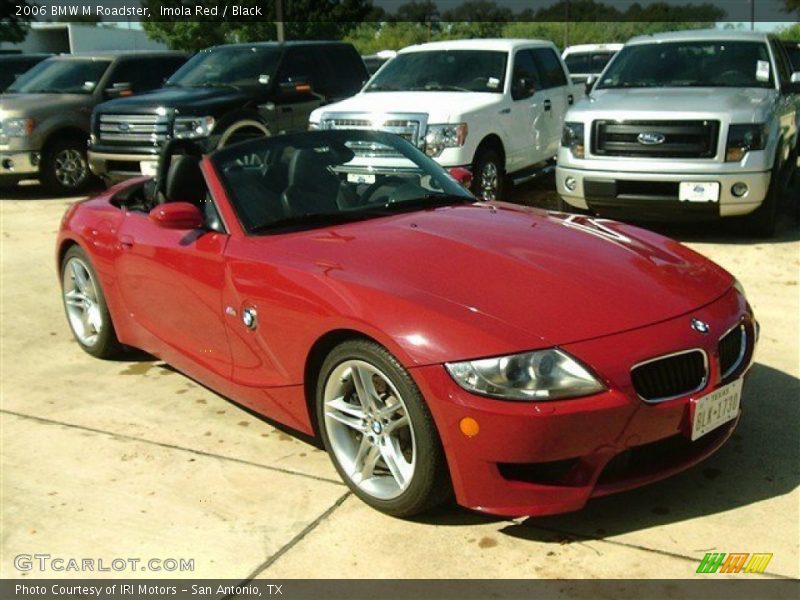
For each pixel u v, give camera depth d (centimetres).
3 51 2803
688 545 312
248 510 353
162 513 355
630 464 318
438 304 317
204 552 326
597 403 295
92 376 517
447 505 347
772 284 638
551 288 329
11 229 981
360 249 369
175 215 406
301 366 358
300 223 409
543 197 1062
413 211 427
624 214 798
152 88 1342
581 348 301
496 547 317
